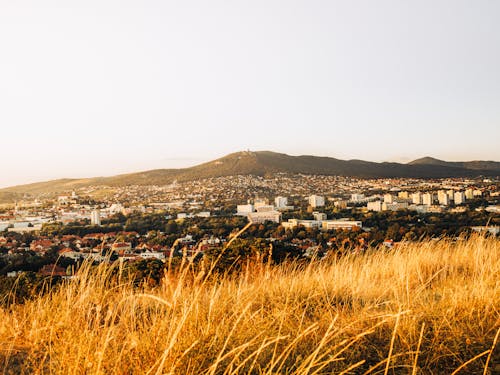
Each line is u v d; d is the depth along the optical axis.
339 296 5.66
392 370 3.22
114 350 3.21
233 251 8.42
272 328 3.96
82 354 3.11
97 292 4.74
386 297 5.50
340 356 3.42
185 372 2.95
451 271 6.89
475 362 3.24
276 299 5.21
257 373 3.12
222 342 3.36
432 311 4.25
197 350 3.19
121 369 3.01
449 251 8.49
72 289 4.74
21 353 3.77
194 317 3.69
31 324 4.24
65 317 3.96
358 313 4.55
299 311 4.70
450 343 3.53
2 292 5.63
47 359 3.63
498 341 3.46
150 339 3.39
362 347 3.57
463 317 4.00
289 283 5.88
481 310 4.17
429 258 7.74
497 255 7.58
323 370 3.18
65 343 3.37
